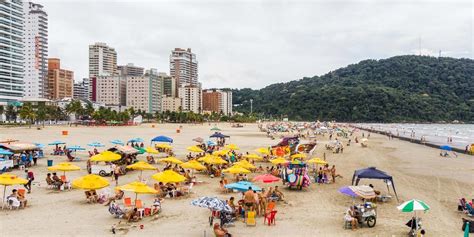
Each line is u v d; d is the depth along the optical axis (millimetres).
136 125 175875
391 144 93438
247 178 40000
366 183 38625
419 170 49125
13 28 188625
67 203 28031
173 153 59688
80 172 40969
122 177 38812
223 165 44469
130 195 30828
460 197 33094
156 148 60250
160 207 26656
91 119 177250
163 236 21531
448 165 54656
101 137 89938
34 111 140250
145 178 38469
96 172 38844
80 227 22672
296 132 140375
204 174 41875
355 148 80438
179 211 26672
